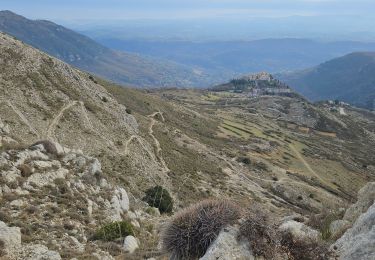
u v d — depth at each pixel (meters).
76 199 27.66
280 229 11.04
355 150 193.88
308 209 89.94
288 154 145.00
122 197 33.44
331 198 102.38
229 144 135.50
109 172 51.09
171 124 129.88
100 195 31.02
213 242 10.20
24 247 17.16
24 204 23.66
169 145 96.88
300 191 100.12
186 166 85.62
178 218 11.16
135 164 65.44
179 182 68.25
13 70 77.56
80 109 78.38
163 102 168.38
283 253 10.16
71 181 30.27
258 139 153.88
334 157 158.88
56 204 25.58
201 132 141.75
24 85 74.62
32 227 20.48
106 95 98.94
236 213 10.85
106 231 21.95
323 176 128.12
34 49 90.69
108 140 72.75
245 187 88.12
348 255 9.23
